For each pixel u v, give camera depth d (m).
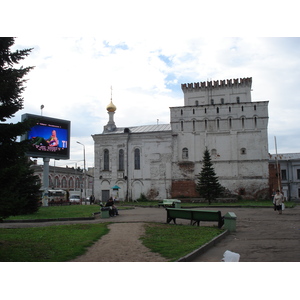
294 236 13.52
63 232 14.41
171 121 55.28
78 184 94.31
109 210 24.92
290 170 64.88
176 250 9.98
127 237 12.87
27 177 27.08
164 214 26.89
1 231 14.98
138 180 55.34
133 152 56.31
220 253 10.18
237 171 52.00
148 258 9.08
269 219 21.39
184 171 53.66
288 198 63.97
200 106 54.59
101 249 10.45
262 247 11.05
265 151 51.66
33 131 37.56
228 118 53.47
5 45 11.05
